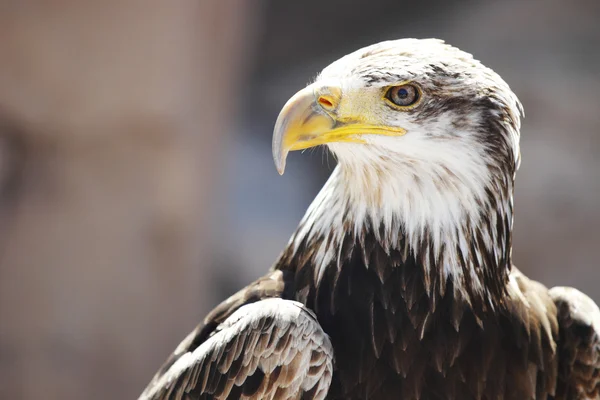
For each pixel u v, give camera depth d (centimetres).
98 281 1249
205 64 1345
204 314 1386
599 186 1559
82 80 1195
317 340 544
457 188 556
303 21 2141
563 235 1542
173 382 579
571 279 1534
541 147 1585
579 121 1623
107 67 1200
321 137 556
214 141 1416
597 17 1814
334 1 2112
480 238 565
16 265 1220
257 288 592
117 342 1269
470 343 564
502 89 556
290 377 541
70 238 1232
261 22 2072
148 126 1232
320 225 586
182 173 1270
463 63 554
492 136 553
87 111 1206
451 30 1944
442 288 566
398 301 567
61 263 1232
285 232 1717
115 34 1196
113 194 1239
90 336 1255
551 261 1541
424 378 559
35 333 1232
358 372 556
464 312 567
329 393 555
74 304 1241
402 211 564
